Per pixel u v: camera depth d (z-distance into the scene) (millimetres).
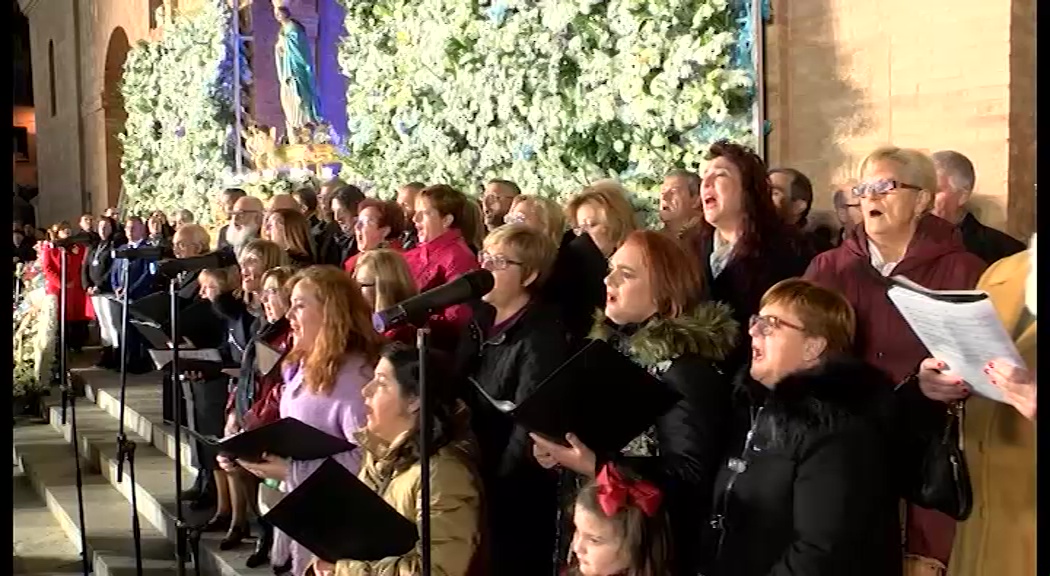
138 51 14445
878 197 2711
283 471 3057
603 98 5773
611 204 3705
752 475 2279
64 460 7469
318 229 6348
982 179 4230
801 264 3195
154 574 4887
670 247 2645
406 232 5359
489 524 2928
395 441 2785
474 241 4508
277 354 3785
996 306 2225
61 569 5371
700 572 2398
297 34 11477
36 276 9945
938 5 4379
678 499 2436
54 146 20031
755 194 3217
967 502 2188
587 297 3609
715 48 5160
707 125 5344
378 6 8641
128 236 10227
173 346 3975
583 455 2412
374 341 3352
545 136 6328
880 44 4641
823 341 2283
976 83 4246
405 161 8148
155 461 6586
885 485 2168
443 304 2449
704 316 2582
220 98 12023
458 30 7125
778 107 5098
